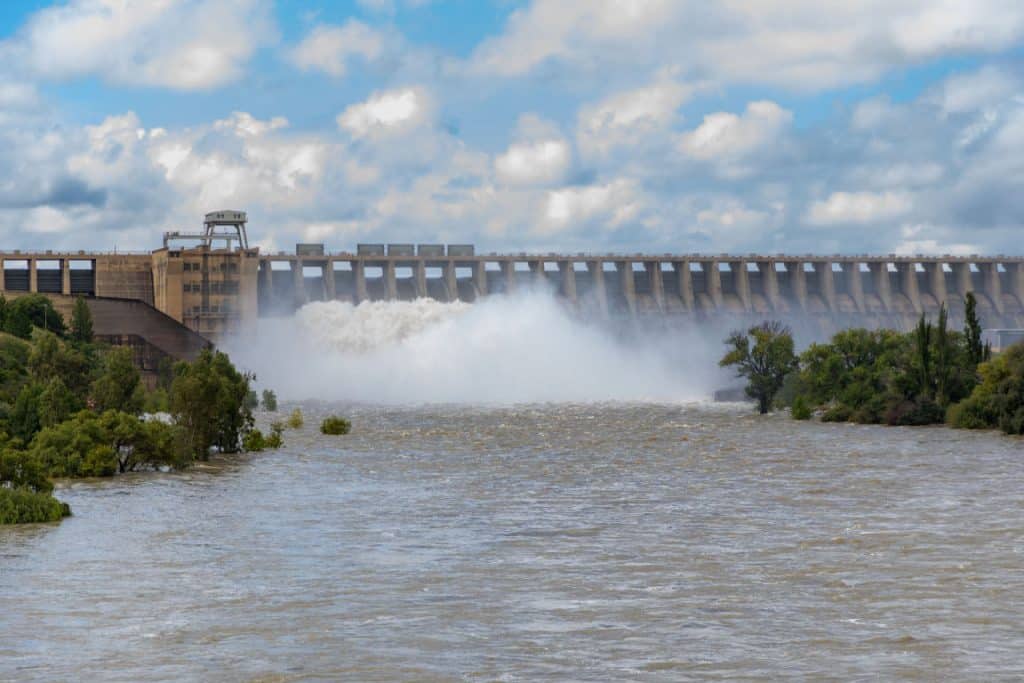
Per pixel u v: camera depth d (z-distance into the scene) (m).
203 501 113.75
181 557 84.62
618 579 77.12
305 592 73.75
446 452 170.50
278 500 114.81
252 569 80.56
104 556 84.81
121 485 125.69
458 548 88.25
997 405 197.62
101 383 152.25
